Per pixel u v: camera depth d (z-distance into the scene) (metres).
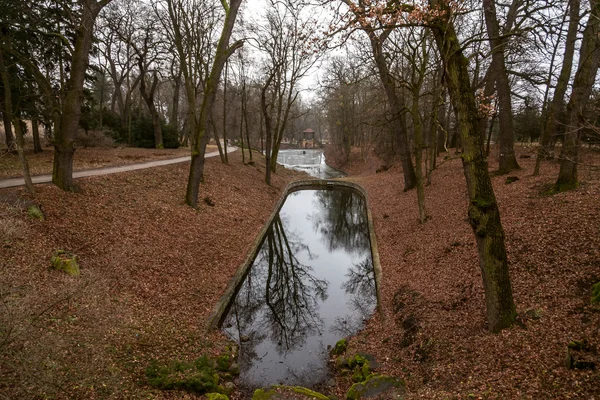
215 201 18.31
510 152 16.53
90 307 6.71
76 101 12.23
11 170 15.67
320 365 8.22
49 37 14.48
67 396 5.13
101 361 6.00
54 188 11.91
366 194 25.62
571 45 12.45
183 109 52.84
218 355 7.87
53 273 8.25
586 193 10.52
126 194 14.38
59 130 12.30
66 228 10.30
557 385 4.82
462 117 6.17
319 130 90.62
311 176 41.62
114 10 25.25
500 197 13.22
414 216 16.06
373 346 8.14
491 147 30.31
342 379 7.38
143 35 28.09
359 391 6.23
